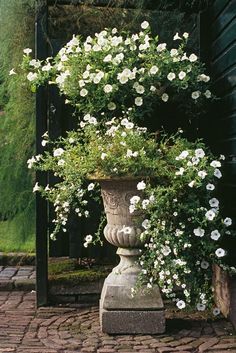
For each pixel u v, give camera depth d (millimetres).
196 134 5004
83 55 4367
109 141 4113
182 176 3801
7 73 5895
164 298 4832
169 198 3844
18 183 6117
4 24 5594
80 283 4863
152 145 4008
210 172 3834
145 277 4012
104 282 4395
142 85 4324
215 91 4824
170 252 3914
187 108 4742
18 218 6152
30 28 5605
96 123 4254
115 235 4109
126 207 4031
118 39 4367
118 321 4016
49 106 5305
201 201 3988
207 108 4918
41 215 4711
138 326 4016
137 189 3984
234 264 4227
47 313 4559
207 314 4469
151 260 3938
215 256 4066
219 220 4348
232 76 4262
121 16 5246
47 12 4746
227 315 4328
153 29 5312
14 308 4742
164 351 3680
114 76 4289
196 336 3971
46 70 4477
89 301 4863
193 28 5336
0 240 6695
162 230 3838
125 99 4434
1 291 5402
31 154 5977
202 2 4938
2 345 3795
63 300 4852
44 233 4723
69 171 4105
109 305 4027
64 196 4457
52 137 5320
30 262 6406
